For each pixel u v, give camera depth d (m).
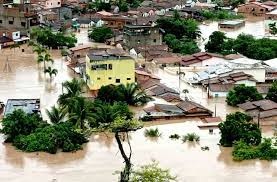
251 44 148.62
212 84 115.94
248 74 121.75
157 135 92.19
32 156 83.56
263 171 78.69
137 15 199.12
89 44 159.38
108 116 89.44
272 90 108.88
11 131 87.75
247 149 83.75
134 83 110.94
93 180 75.25
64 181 74.88
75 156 83.75
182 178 75.56
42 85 120.88
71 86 104.12
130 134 93.12
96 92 114.19
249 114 98.62
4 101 108.81
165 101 110.44
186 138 90.50
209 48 154.50
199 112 102.12
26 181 74.94
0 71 132.62
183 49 153.88
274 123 96.75
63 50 149.62
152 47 152.25
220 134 92.94
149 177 46.94
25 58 146.25
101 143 88.81
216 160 82.44
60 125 88.50
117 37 164.50
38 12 187.50
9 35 161.62
